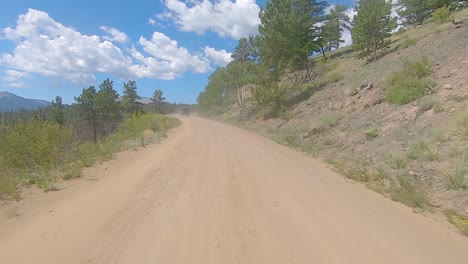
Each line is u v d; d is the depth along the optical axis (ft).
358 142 40.14
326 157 39.11
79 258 12.77
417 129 34.83
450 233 16.03
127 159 35.45
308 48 108.99
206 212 18.17
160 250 13.51
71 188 23.15
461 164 24.36
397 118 40.65
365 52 93.91
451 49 54.49
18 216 17.42
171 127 90.07
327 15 132.57
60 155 32.40
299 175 28.35
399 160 29.35
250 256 13.05
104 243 14.12
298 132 59.77
